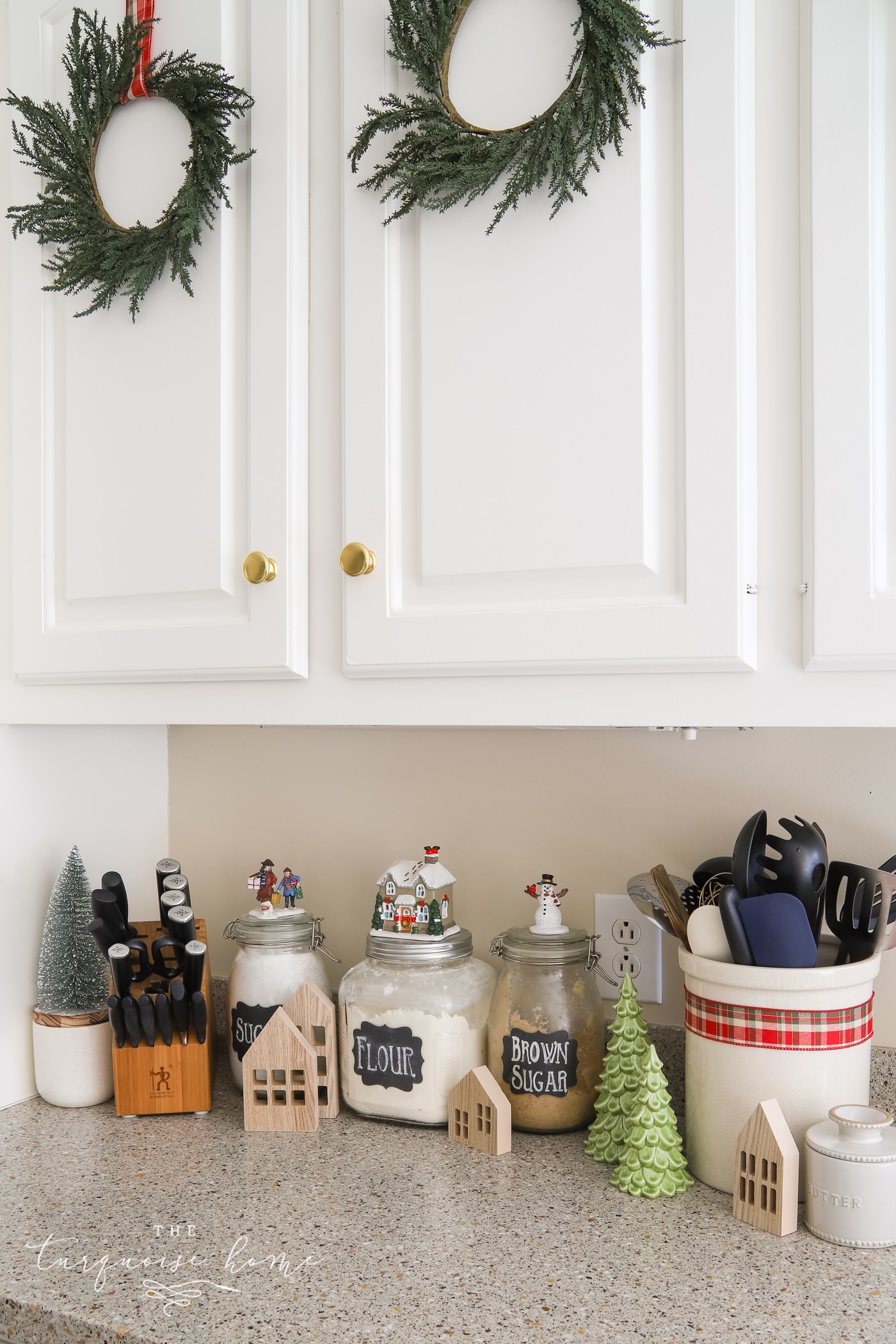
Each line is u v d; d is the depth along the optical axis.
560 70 0.87
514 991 1.14
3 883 1.25
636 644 0.83
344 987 1.20
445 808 1.35
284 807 1.45
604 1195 0.99
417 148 0.92
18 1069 1.26
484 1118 1.09
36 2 1.17
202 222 1.04
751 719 0.81
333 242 1.00
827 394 0.77
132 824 1.46
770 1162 0.91
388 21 0.95
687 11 0.82
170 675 1.07
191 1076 1.21
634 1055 1.07
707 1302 0.81
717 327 0.81
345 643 0.97
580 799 1.27
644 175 0.84
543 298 0.88
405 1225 0.93
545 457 0.88
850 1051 0.95
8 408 1.20
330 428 1.00
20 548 1.17
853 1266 0.86
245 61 1.03
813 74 0.78
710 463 0.81
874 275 0.76
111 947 1.18
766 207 0.80
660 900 1.08
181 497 1.06
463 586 0.92
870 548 0.76
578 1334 0.77
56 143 1.10
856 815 1.14
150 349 1.08
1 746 1.24
